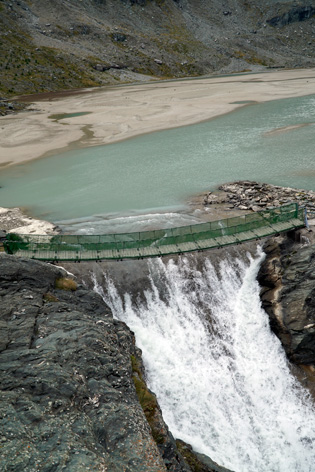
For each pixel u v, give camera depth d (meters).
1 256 27.16
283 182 57.19
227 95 157.75
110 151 80.81
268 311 33.16
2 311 23.72
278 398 29.16
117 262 35.19
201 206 50.78
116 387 21.34
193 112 122.44
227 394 29.19
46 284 27.83
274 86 179.50
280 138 82.62
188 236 35.88
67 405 18.41
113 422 18.59
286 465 25.39
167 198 54.56
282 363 30.95
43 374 19.50
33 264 28.03
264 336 32.56
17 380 18.89
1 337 21.73
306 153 70.31
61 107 149.62
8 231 43.56
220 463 24.75
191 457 22.53
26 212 51.69
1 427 16.00
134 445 17.69
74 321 24.61
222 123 103.19
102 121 114.50
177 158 73.56
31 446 15.55
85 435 17.17
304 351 30.39
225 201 51.38
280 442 26.52
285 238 38.41
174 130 98.25
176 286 34.78
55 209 52.41
